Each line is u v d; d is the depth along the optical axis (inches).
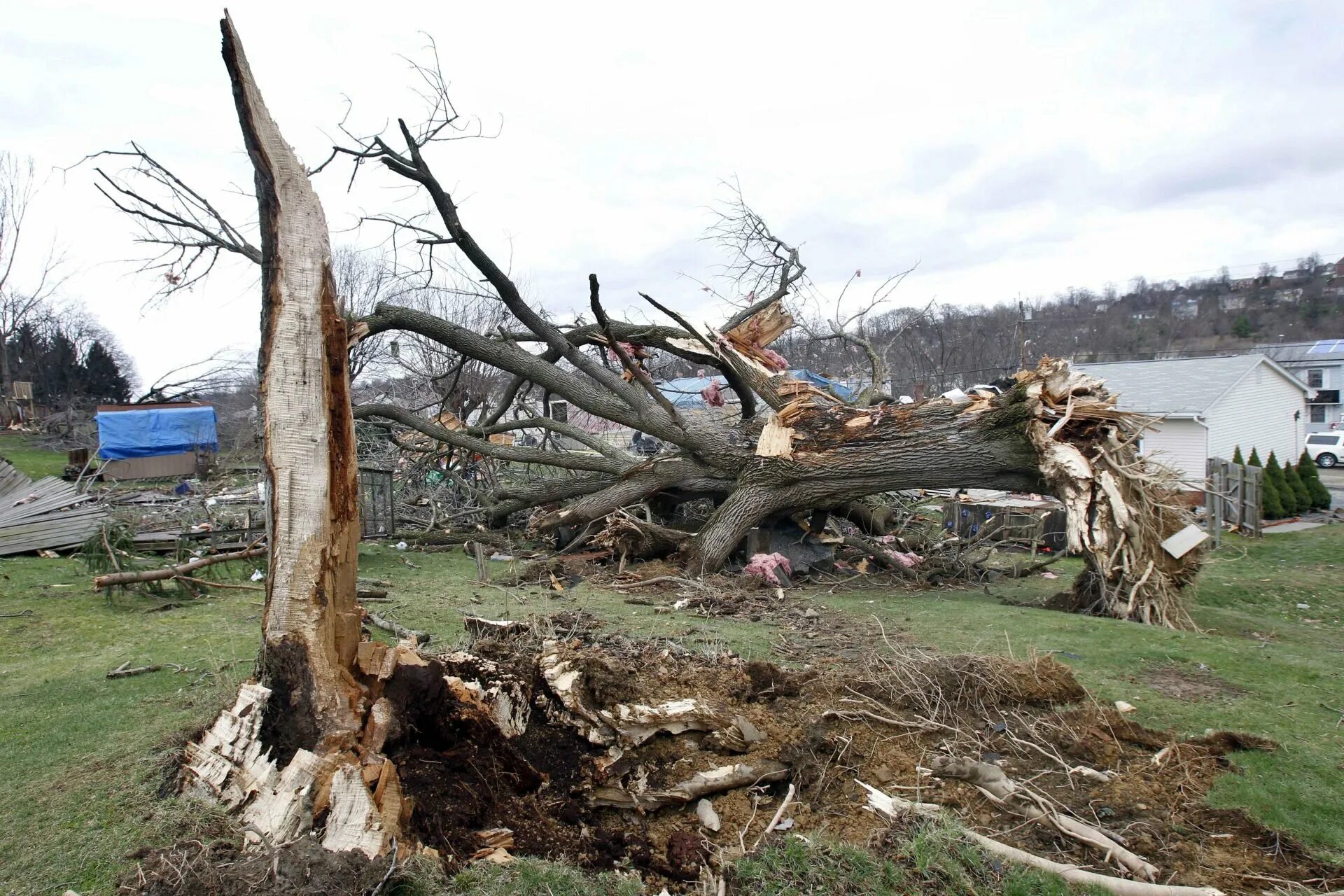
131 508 444.8
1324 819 144.6
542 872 126.9
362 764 130.4
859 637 250.7
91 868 115.4
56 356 1462.8
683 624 267.7
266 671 138.3
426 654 167.0
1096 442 318.0
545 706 165.9
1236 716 185.8
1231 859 135.0
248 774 129.9
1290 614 364.5
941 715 179.3
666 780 160.1
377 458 569.3
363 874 111.2
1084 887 126.2
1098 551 297.0
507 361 401.1
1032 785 155.3
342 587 145.5
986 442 339.0
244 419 997.2
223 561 324.2
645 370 465.7
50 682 198.2
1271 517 705.0
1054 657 227.3
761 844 139.9
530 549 442.3
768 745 169.0
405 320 380.8
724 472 406.0
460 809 138.8
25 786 139.1
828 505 385.4
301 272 144.2
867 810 148.3
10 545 387.9
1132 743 173.8
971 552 436.5
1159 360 1069.1
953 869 129.1
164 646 232.7
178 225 423.5
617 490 419.2
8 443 1066.1
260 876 108.3
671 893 135.1
